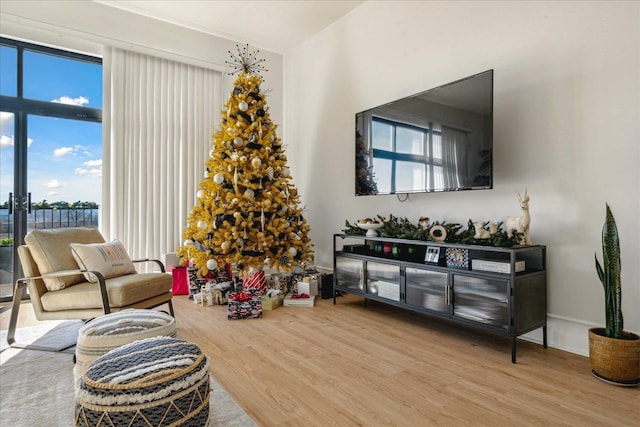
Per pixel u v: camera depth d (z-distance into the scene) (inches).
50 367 85.0
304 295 142.3
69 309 93.5
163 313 80.4
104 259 106.0
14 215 148.6
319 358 88.7
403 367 83.7
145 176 167.8
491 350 93.9
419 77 132.3
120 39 163.3
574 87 92.8
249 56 196.5
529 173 101.4
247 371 81.4
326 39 176.4
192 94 181.5
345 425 61.4
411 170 121.1
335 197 171.3
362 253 133.0
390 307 136.4
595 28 89.4
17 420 63.2
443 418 63.3
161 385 47.6
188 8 162.4
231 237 144.5
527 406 67.0
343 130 166.4
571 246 93.3
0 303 145.1
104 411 45.8
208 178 156.4
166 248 173.2
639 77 82.7
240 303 121.8
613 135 86.4
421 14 131.7
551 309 97.0
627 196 84.2
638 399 69.1
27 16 144.2
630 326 83.7
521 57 103.3
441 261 109.2
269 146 156.3
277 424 61.5
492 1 110.3
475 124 102.0
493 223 100.6
